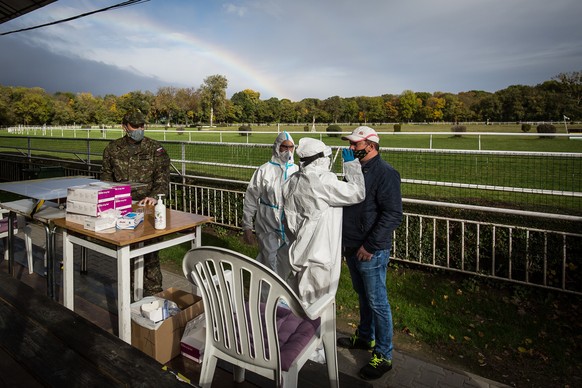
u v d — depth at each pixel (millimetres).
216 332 1885
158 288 3701
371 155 2592
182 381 1173
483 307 3500
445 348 2969
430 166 7816
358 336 2922
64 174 8148
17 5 7828
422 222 4395
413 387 2461
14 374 1203
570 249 3602
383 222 2459
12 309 1631
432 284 4012
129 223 2551
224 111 81938
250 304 1664
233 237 5574
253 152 9531
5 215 4641
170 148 10922
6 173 10781
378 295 2535
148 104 81688
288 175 3539
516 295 3658
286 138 3484
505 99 56906
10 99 73312
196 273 1887
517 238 3811
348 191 2357
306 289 2469
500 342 2998
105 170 3584
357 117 80188
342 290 3916
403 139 21422
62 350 1331
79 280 4043
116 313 3297
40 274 4102
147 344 2439
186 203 6695
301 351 1818
